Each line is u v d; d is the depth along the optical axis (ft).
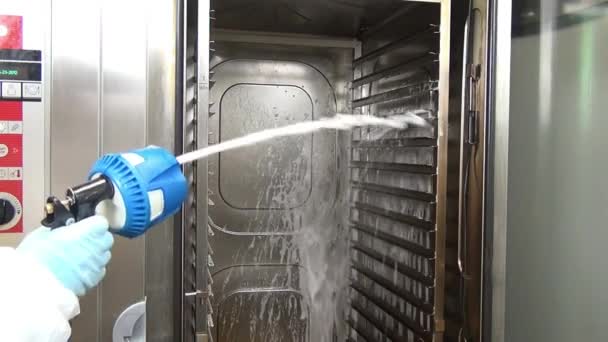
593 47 3.80
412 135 4.67
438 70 4.11
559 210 4.06
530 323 4.24
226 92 5.78
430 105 4.32
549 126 4.10
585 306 3.88
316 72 6.02
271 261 5.98
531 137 4.22
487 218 4.01
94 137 3.34
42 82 3.27
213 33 5.60
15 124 3.25
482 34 4.09
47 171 3.30
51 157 3.30
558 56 4.02
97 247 2.46
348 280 6.13
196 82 3.46
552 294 4.10
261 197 5.93
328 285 6.12
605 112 3.74
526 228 4.25
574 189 3.94
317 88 6.03
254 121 5.87
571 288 3.96
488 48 3.98
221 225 5.84
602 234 3.73
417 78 4.56
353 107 6.04
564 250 4.00
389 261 5.07
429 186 4.32
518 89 4.25
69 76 3.31
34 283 2.26
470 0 4.21
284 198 5.98
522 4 4.24
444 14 4.05
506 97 3.99
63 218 2.48
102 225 2.44
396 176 4.98
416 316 4.48
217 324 5.84
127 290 3.43
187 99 3.61
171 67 3.40
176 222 3.46
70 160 3.32
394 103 5.04
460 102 4.59
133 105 3.38
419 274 4.44
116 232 2.55
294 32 5.78
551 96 4.09
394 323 4.92
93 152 3.34
